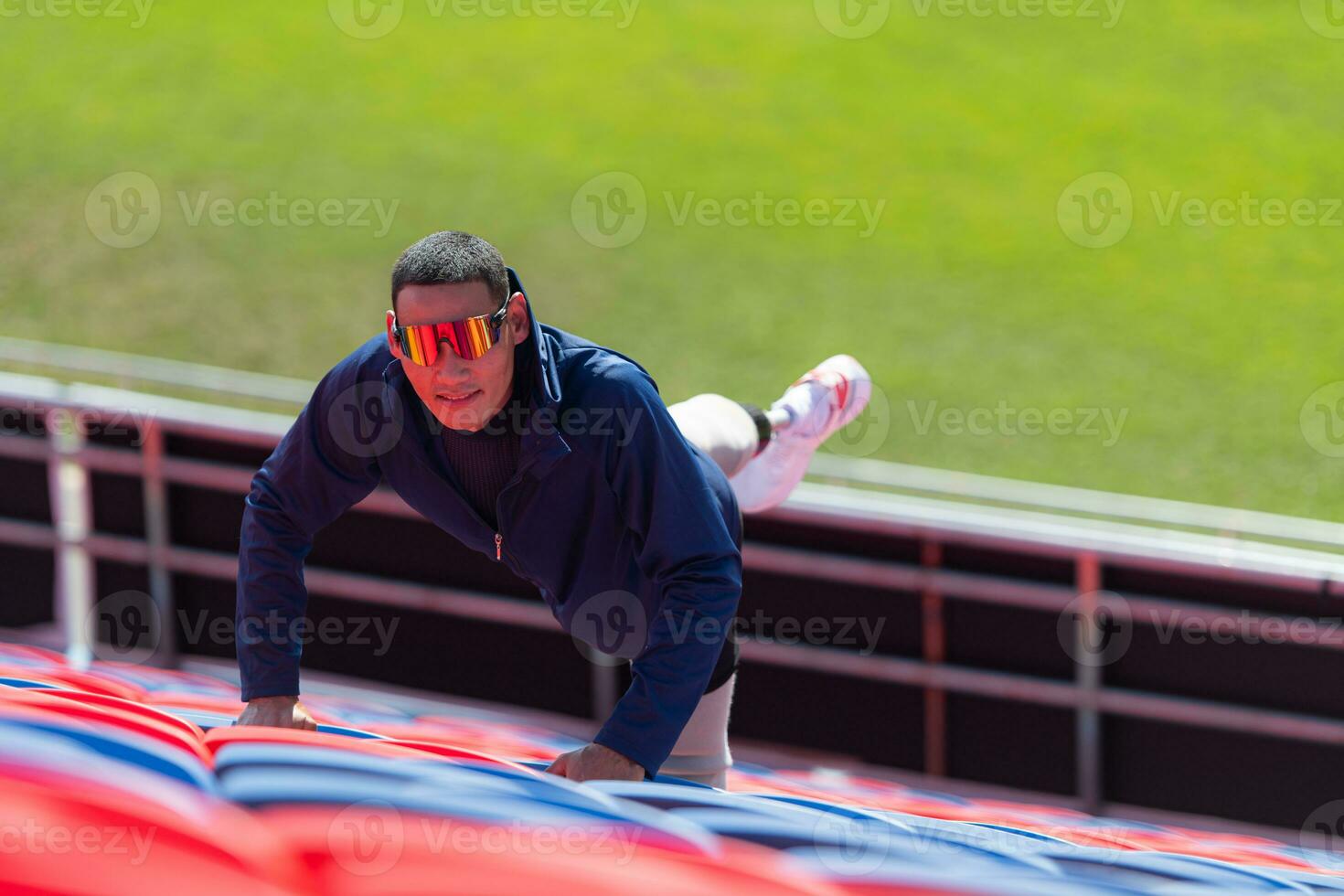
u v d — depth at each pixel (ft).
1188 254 181.06
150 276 163.73
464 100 209.46
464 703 72.59
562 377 23.88
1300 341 165.07
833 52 222.89
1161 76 215.51
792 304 172.35
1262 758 64.13
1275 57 218.38
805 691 70.85
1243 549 64.39
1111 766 66.44
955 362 163.43
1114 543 62.34
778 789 33.94
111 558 70.59
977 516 64.69
